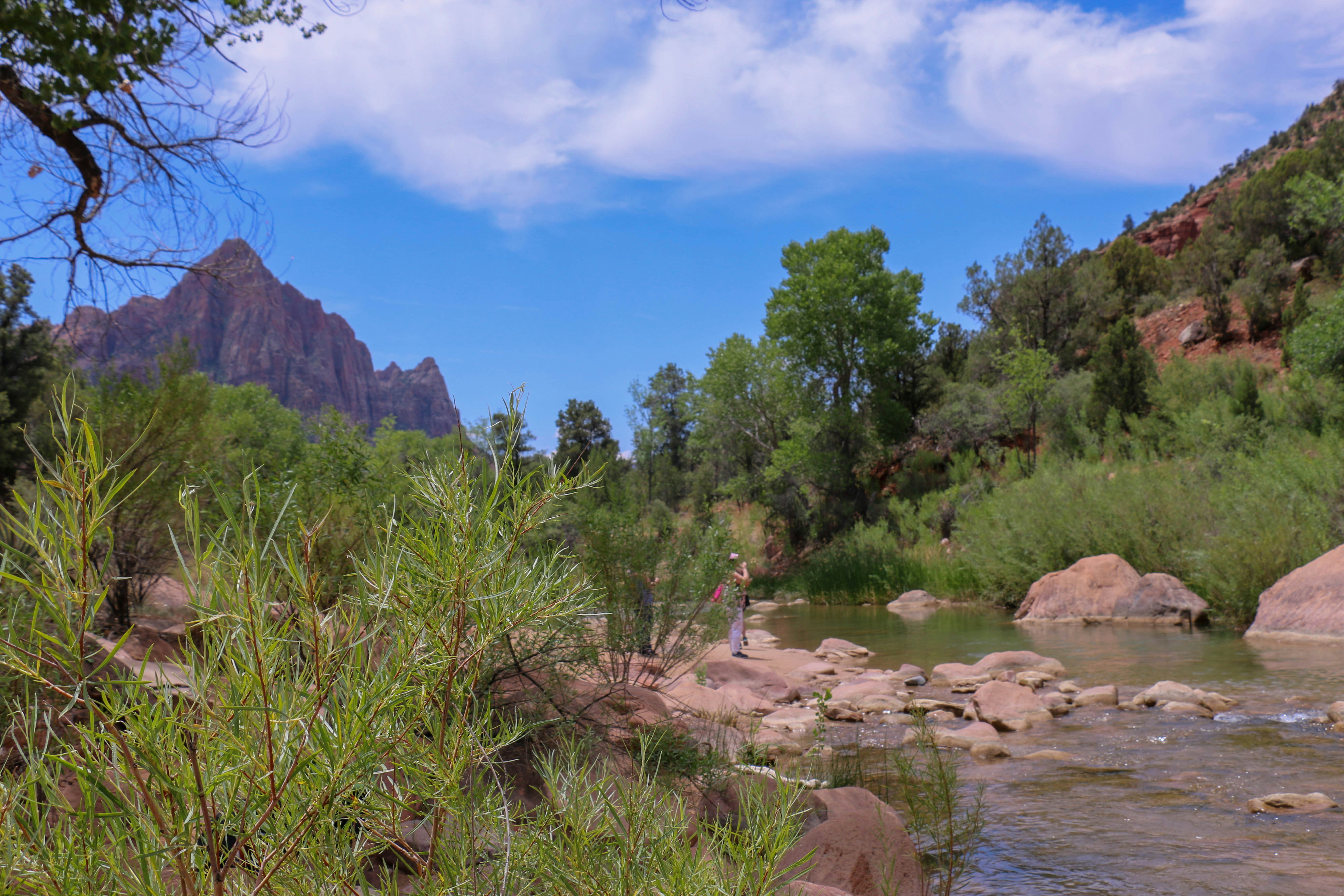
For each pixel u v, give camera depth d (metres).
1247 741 6.21
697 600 6.14
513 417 1.14
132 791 0.79
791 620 21.33
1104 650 11.95
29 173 7.59
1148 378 31.53
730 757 3.08
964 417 36.41
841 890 2.90
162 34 7.37
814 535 37.59
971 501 29.91
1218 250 45.56
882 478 40.44
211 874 0.79
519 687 2.37
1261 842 4.05
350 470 6.34
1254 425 23.50
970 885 3.53
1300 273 41.03
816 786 4.12
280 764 0.81
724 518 6.55
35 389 12.02
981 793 3.77
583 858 1.08
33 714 0.77
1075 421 32.78
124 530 4.98
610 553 5.10
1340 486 14.21
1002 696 7.70
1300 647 10.81
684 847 1.10
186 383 5.83
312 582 0.86
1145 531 17.19
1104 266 51.72
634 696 3.37
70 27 6.76
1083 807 4.73
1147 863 3.78
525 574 1.09
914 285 43.22
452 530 1.03
